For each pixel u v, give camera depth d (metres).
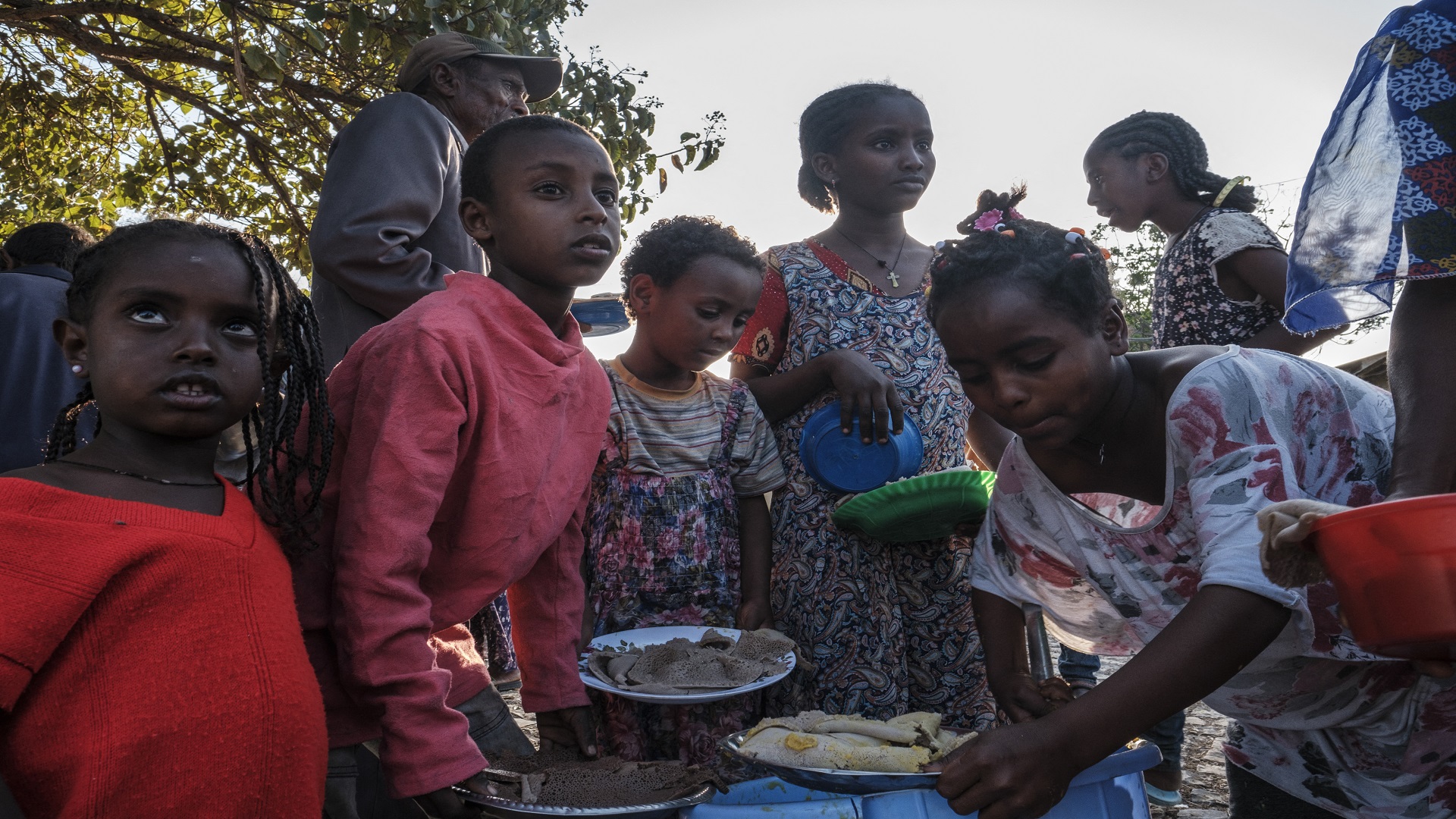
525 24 6.00
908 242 3.21
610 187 2.26
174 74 8.13
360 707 1.85
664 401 2.73
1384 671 1.88
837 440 2.80
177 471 1.52
